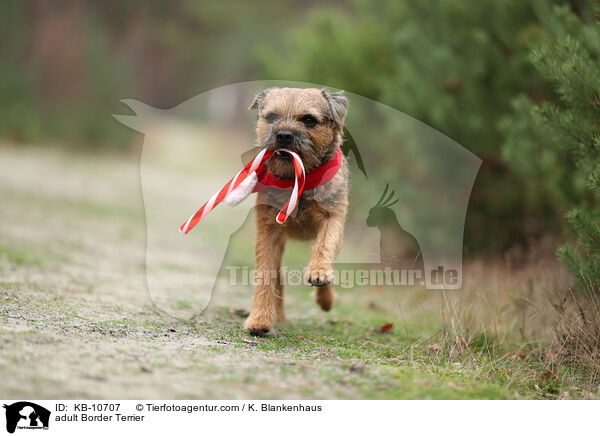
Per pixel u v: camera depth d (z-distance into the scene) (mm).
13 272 7094
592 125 5453
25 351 3992
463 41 8703
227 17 42031
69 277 7312
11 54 27594
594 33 5996
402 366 4711
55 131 27344
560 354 5117
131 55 41250
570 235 6727
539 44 6316
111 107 28859
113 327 5094
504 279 7434
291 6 40844
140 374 3863
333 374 4258
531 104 7164
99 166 23750
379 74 10859
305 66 11836
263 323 5445
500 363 5043
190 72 46500
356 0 12188
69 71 28375
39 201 14156
